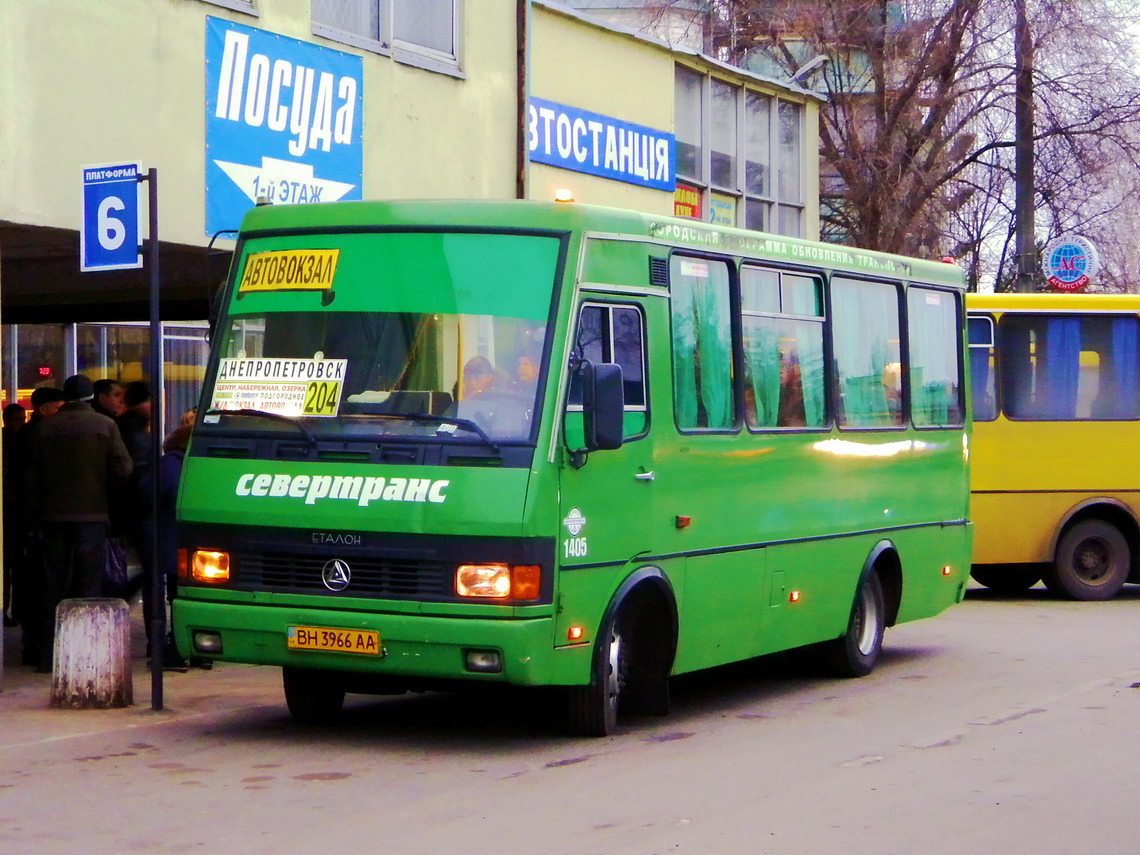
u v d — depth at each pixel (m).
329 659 10.00
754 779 9.52
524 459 9.82
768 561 12.55
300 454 10.26
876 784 9.38
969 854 7.76
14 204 12.58
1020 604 20.55
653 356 11.06
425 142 17.53
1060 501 20.56
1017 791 9.21
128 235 11.32
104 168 11.39
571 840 7.96
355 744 10.64
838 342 13.85
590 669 10.44
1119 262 36.19
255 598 10.20
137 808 8.69
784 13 36.06
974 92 33.12
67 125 13.04
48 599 13.37
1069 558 20.72
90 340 24.03
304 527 10.06
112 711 11.76
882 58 34.22
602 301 10.57
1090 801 8.95
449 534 9.75
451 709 12.27
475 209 10.49
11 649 15.16
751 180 27.98
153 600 11.73
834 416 13.66
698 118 26.16
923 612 15.44
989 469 20.45
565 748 10.53
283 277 10.77
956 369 16.28
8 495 14.20
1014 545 20.52
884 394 14.68
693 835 8.09
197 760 10.05
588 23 22.36
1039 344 20.55
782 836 8.08
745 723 11.66
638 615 11.38
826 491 13.48
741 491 12.14
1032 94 32.41
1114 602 20.83
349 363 10.37
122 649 11.91
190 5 14.28
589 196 22.42
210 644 10.34
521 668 9.70
